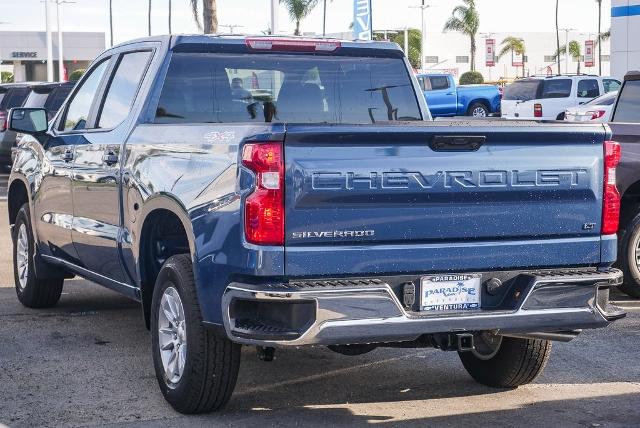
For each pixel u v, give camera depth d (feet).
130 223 21.65
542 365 20.89
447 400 20.63
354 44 23.79
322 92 23.50
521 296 18.06
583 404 20.35
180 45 22.26
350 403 20.42
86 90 26.13
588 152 18.60
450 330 17.49
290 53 23.18
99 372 22.67
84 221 24.61
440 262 17.62
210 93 22.47
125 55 24.34
